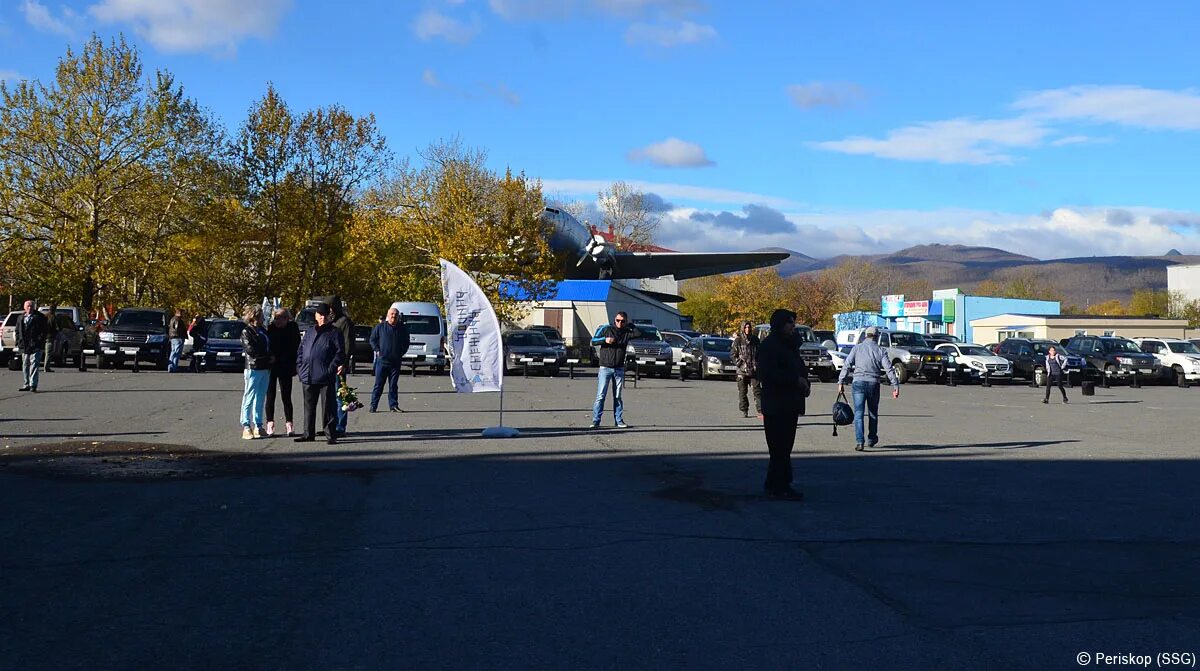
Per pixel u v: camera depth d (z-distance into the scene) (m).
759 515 8.98
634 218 97.50
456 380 15.70
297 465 11.77
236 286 45.62
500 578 6.64
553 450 13.52
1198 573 6.91
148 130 42.81
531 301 51.22
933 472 11.91
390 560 7.11
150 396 21.42
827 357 39.53
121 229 43.84
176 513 8.67
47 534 7.75
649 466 12.12
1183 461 13.15
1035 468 12.36
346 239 46.94
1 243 42.91
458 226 48.88
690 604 6.05
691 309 92.75
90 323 38.84
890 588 6.47
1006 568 7.04
